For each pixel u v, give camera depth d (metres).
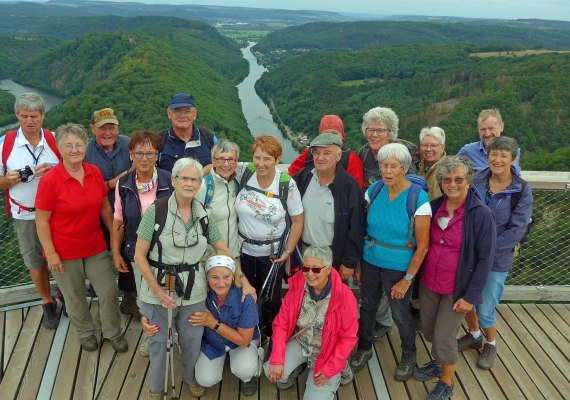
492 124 3.54
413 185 2.77
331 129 3.23
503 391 3.02
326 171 2.90
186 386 3.02
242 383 3.04
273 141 2.76
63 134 2.78
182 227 2.54
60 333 3.41
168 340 2.68
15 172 3.04
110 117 3.30
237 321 2.78
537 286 3.95
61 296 3.69
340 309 2.71
